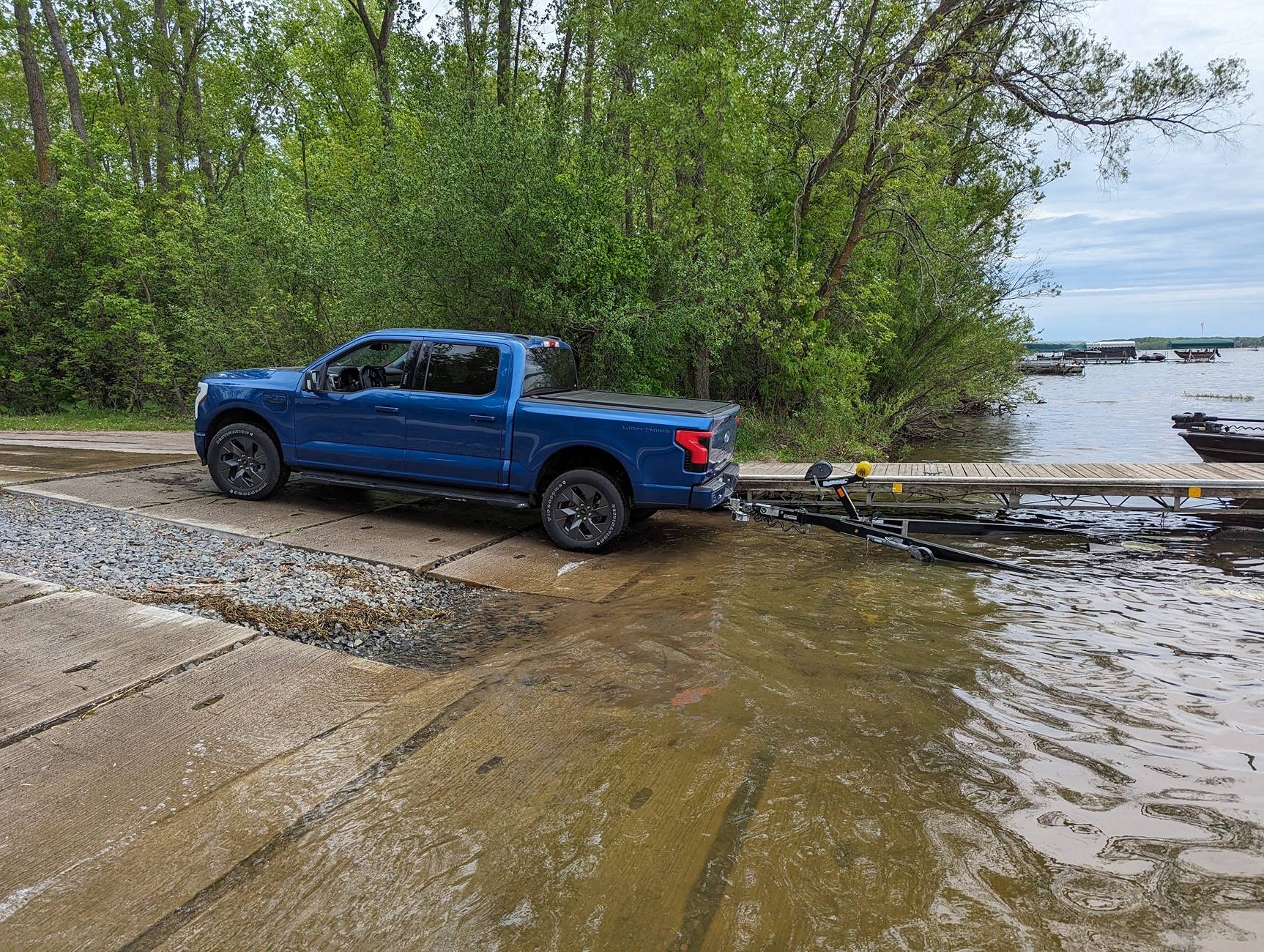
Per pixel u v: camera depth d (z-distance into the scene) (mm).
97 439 14703
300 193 21984
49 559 5891
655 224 14969
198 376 21344
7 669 4137
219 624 4891
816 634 5312
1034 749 3754
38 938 2426
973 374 20344
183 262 20344
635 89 15180
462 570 6629
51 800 3133
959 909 2604
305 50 27094
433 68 14859
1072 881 2758
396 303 13258
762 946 2418
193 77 28422
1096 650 5102
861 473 8062
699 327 13703
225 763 3465
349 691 4230
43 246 21594
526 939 2445
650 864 2822
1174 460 17734
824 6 15156
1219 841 3016
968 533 8445
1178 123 16438
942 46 15383
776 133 16188
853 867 2820
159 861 2803
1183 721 4098
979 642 5242
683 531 8523
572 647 4988
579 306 13258
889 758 3639
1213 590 6645
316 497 9062
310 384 8078
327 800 3207
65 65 25094
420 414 7707
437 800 3223
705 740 3777
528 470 7496
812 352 16016
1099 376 64188
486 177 12297
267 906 2586
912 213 17453
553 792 3297
